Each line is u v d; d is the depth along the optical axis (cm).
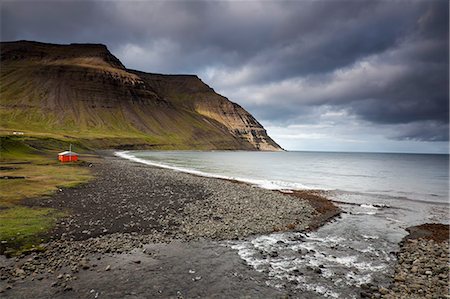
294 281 1466
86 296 1233
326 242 2144
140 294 1274
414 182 5981
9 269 1411
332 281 1492
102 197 3114
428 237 2350
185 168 7725
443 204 3731
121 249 1748
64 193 3197
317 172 8062
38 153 7812
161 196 3372
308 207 3225
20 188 3294
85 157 9538
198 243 1950
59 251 1656
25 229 1945
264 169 8606
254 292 1344
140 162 9000
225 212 2775
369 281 1506
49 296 1214
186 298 1266
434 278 1532
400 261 1786
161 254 1725
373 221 2833
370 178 6656
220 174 6638
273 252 1852
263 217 2684
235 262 1675
